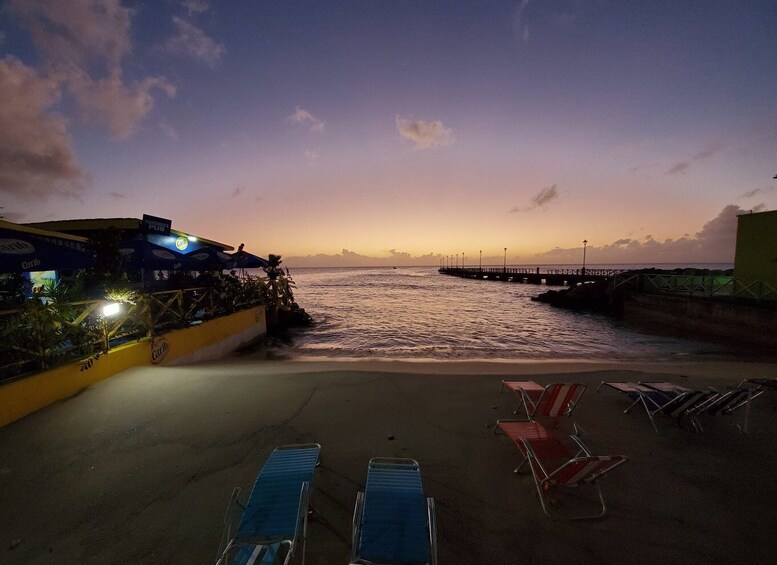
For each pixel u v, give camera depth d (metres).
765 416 5.89
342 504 3.72
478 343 16.75
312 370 8.47
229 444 4.87
